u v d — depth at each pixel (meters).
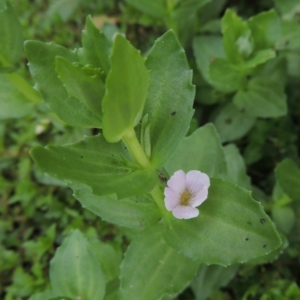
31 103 0.20
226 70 0.20
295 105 0.23
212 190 0.14
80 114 0.13
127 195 0.12
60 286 0.17
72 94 0.11
